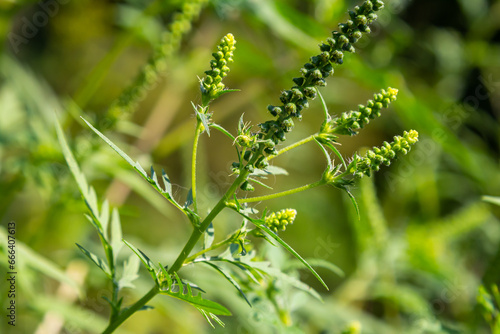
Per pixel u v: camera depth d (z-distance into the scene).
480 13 1.30
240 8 0.79
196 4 0.69
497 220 1.17
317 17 0.92
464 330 0.68
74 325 0.70
